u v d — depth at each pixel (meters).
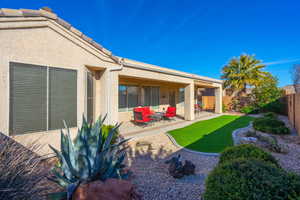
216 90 17.23
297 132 7.84
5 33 3.78
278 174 2.11
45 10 4.48
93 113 6.32
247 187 1.99
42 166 2.95
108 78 6.32
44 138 4.45
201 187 3.18
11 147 2.33
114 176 2.87
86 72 5.64
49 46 4.56
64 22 4.74
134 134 7.72
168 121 11.68
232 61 20.52
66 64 4.96
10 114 3.86
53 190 2.60
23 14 3.92
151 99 13.55
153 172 3.85
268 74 17.84
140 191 3.03
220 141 6.49
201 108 19.86
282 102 15.00
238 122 11.24
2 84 3.74
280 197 1.84
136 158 4.79
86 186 2.37
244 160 2.46
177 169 3.61
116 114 6.63
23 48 4.06
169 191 3.04
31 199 1.91
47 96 4.53
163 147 5.85
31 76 4.22
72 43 5.12
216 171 2.42
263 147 5.50
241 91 20.36
